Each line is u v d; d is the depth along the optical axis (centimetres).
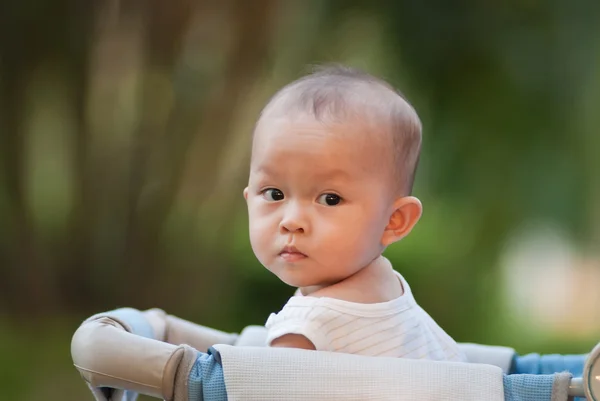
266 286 796
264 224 219
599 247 864
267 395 184
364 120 218
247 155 785
